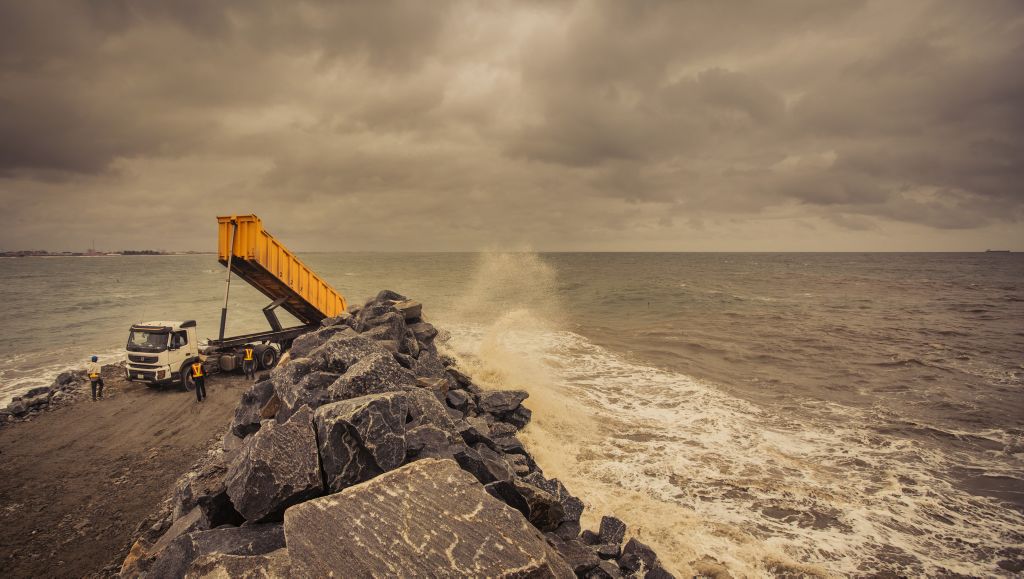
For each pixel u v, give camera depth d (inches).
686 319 1320.1
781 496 394.6
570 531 272.2
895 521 362.0
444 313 1429.6
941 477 429.4
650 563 272.7
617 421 557.6
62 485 409.7
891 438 514.3
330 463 203.3
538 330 1166.3
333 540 133.2
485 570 120.0
